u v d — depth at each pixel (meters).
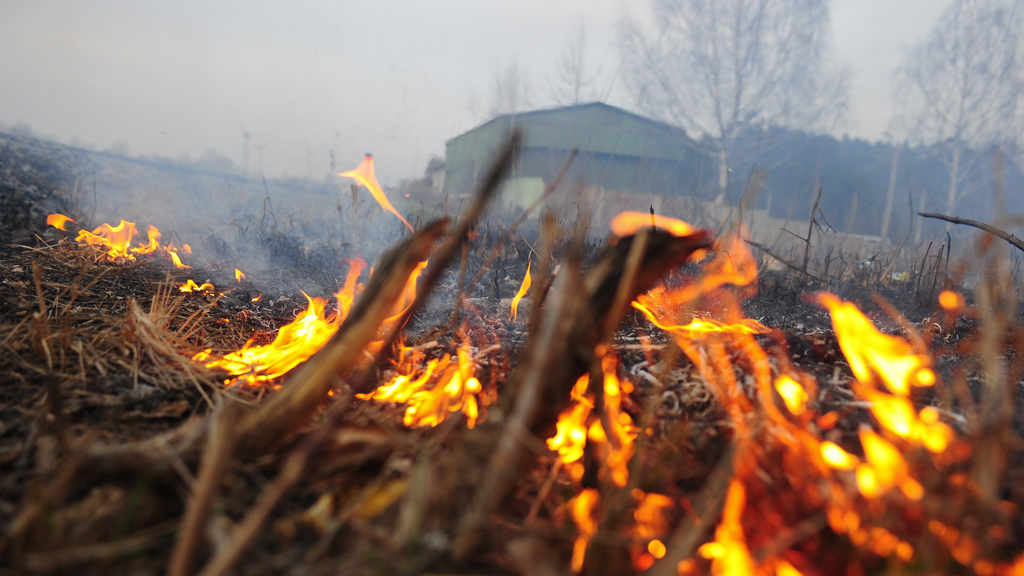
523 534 1.37
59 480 1.23
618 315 1.52
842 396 2.11
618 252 1.59
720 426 1.92
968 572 1.30
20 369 2.12
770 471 1.67
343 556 1.29
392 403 2.20
